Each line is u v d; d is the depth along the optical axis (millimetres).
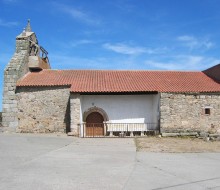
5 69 22688
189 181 8062
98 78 24375
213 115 21719
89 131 22062
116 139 18938
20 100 22469
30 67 25188
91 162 10578
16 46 24844
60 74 25000
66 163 10242
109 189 7043
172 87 22266
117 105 22375
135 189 7125
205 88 22266
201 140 19125
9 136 19062
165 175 8734
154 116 22203
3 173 8344
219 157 12617
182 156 12711
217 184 7805
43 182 7531
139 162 10836
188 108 21375
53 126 22203
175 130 21031
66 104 22266
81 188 7078
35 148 13680
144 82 23500
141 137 20219
